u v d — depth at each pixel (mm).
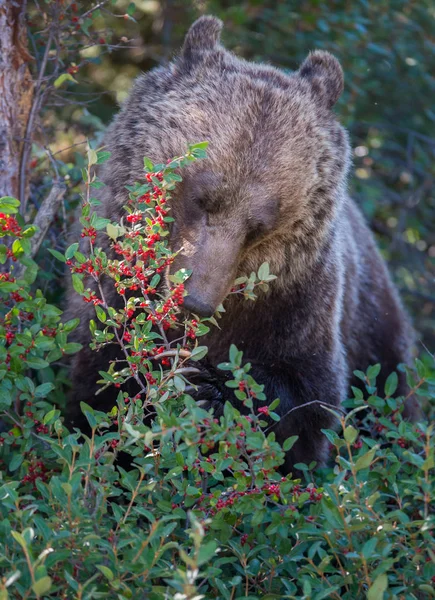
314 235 8844
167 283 7223
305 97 8812
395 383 8047
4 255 7441
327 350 9242
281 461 6344
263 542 6684
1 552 5859
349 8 14516
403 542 6742
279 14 14562
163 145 8406
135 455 6734
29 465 7352
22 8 9180
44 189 10922
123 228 6816
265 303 8891
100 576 5973
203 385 8539
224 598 6414
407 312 14266
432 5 15281
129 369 7086
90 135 12008
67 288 9781
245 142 8086
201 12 14891
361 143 15492
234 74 8672
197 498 6695
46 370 8906
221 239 7938
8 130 9305
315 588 6230
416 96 15773
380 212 16125
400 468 7508
